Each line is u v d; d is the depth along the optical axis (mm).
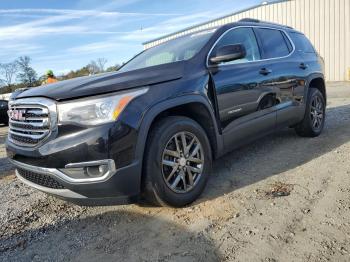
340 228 2607
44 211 3430
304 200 3133
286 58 4844
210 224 2838
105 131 2680
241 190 3475
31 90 3205
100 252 2604
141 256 2492
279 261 2277
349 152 4418
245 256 2363
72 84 3020
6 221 3250
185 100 3172
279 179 3695
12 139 3234
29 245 2807
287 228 2672
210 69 3580
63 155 2719
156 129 2973
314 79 5410
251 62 4172
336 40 20297
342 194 3189
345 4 19781
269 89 4305
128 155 2754
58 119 2779
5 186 4328
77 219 3199
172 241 2646
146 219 3041
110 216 3184
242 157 4602
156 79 3076
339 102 9445
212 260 2355
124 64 4586
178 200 3088
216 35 3934
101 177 2691
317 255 2301
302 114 5059
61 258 2584
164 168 3037
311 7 20719
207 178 3395
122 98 2789
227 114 3689
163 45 4523
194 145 3287
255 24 4617
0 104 17016
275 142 5250
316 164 4074
